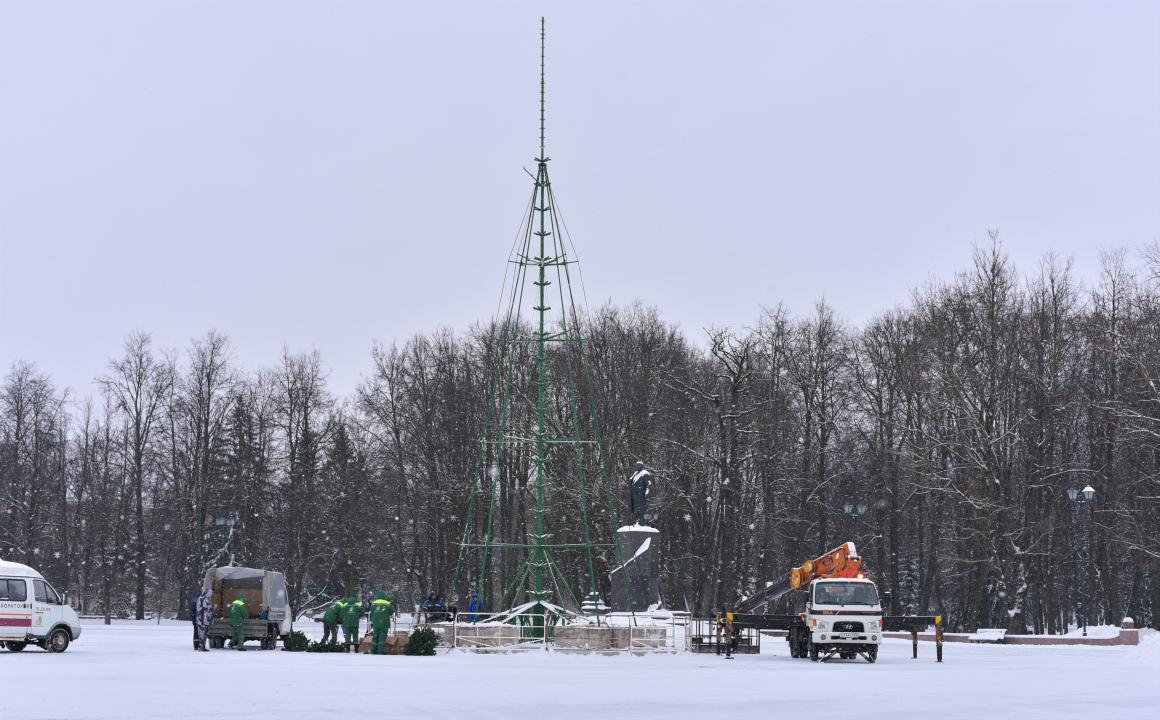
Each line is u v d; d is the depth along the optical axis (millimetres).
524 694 24797
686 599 81500
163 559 100188
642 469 54375
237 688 25500
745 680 30188
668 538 77938
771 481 72500
